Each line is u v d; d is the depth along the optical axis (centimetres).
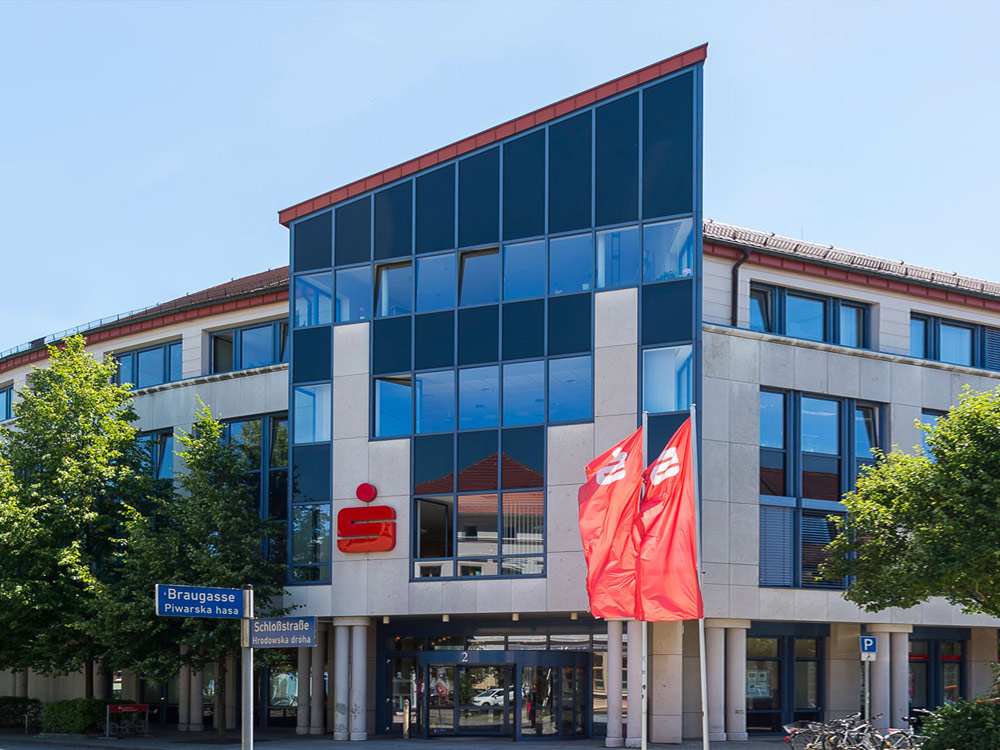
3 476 3459
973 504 2389
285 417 3672
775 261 3309
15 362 4772
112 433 3678
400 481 3284
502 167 3281
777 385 3241
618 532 2002
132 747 3136
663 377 3012
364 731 3275
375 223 3447
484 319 3247
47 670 3584
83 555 3506
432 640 3478
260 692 3853
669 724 3011
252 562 3284
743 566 3108
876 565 2617
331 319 3475
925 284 3531
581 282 3139
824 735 2362
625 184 3119
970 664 3628
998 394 2536
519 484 3130
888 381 3431
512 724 3194
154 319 4103
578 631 3284
